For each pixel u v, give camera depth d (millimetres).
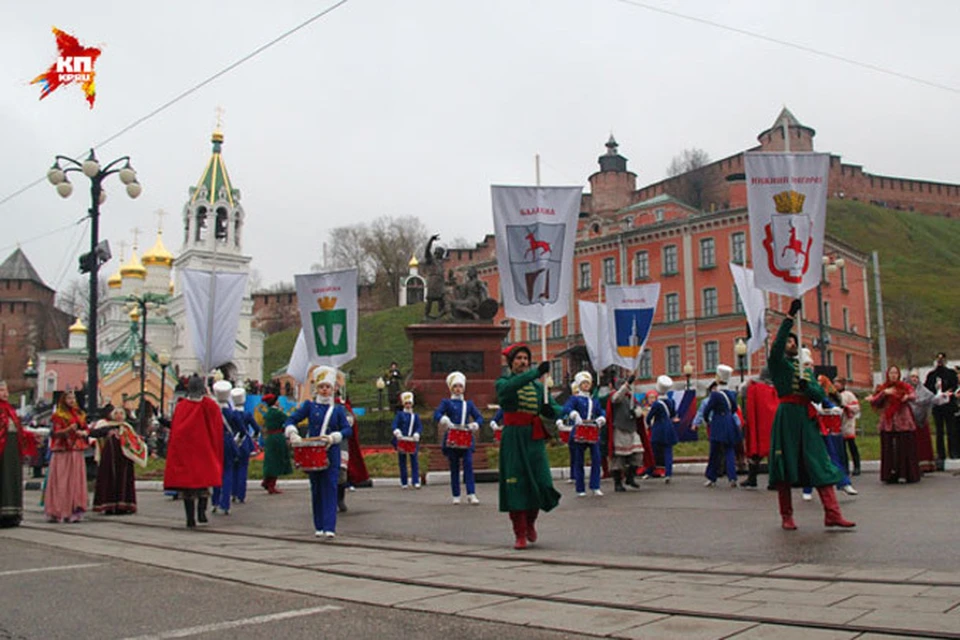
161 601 6754
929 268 102938
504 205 13648
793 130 97562
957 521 9984
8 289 120562
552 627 5625
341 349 16641
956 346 82500
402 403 20938
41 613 6375
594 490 16016
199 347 20344
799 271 11172
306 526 12953
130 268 89438
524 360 9914
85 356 84062
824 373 18078
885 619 5426
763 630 5355
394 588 7148
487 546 9859
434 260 33188
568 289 13648
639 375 66812
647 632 5398
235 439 16547
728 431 17125
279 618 6070
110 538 11297
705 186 112750
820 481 9664
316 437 11023
